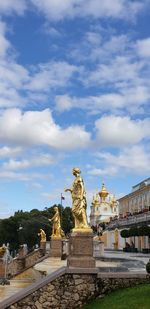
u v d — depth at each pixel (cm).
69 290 1780
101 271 1881
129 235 6153
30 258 5081
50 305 1753
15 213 10994
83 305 1769
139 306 1532
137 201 9156
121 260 3262
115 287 1816
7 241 10481
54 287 1770
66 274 1791
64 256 4044
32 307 1742
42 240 5250
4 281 3134
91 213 12525
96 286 1802
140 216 6619
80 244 1844
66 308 1762
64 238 4869
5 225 10500
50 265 3244
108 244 8788
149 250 5578
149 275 1841
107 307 1625
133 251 6250
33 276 3484
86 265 1817
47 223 10056
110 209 12181
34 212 10888
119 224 7925
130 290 1756
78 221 1888
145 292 1673
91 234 1855
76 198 1919
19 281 3366
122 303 1616
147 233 5572
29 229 9869
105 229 9450
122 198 10450
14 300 1736
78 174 1941
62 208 10825
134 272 1864
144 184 8425
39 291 1758
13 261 4984
